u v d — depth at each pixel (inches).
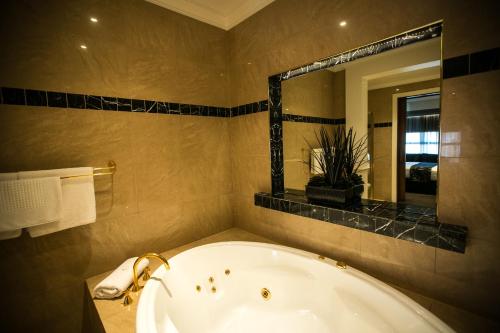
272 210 73.0
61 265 54.1
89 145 56.4
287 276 58.6
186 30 72.2
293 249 61.1
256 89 74.5
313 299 55.1
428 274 44.9
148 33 64.6
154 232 68.2
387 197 57.1
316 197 63.0
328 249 59.9
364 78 57.3
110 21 58.2
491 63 37.4
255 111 75.6
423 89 48.6
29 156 49.5
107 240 60.2
